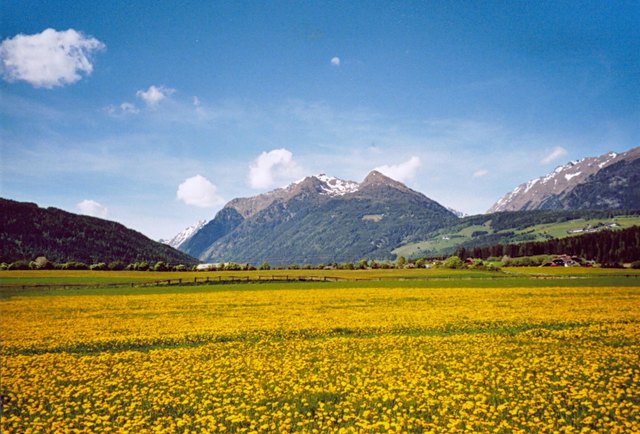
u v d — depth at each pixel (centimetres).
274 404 1437
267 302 4500
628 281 6919
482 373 1727
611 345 2244
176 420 1334
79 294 5712
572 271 10812
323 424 1285
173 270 13125
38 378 1794
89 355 2231
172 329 2903
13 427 1305
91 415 1400
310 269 14838
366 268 15588
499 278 8150
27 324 3197
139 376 1791
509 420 1288
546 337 2481
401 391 1523
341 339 2492
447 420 1288
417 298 4662
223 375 1781
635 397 1423
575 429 1200
